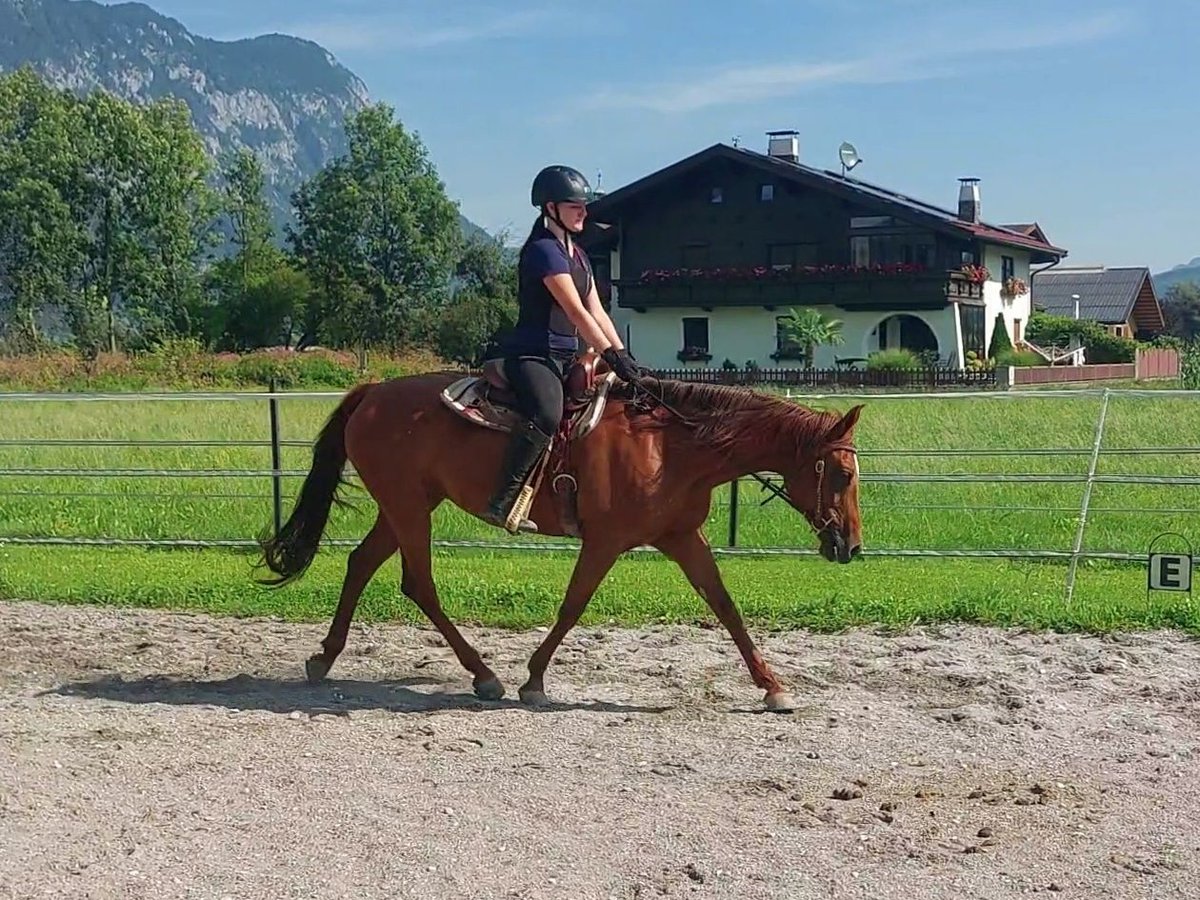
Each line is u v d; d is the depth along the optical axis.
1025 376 42.41
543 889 4.61
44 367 37.69
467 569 11.37
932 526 13.22
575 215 7.04
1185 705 7.14
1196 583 10.62
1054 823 5.29
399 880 4.68
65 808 5.38
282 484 14.59
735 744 6.38
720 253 49.53
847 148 54.00
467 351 55.81
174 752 6.17
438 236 73.75
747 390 7.14
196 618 9.46
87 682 7.63
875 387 41.81
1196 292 96.88
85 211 71.88
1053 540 12.59
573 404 7.00
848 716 6.89
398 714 6.94
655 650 8.41
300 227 75.19
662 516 6.94
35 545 12.66
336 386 38.06
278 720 6.76
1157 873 4.80
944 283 45.44
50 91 78.75
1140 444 16.31
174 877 4.69
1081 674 7.77
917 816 5.37
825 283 47.00
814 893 4.59
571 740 6.43
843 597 9.66
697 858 4.89
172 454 16.02
